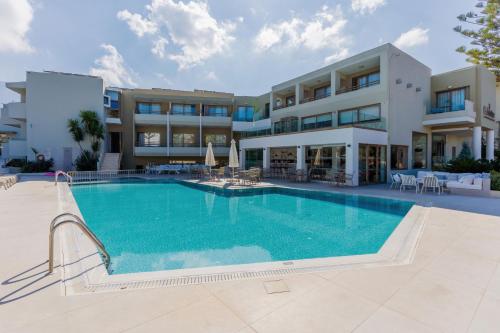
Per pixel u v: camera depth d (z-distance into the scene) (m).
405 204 9.65
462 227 5.93
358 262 4.04
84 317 2.55
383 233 6.87
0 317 2.53
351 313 2.63
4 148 27.19
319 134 16.70
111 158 24.34
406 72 17.61
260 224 7.79
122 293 3.03
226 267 3.85
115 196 12.87
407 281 3.33
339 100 19.08
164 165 24.05
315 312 2.65
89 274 3.59
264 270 3.72
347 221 8.09
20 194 11.15
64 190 12.63
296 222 8.00
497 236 5.23
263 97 28.47
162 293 3.03
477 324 2.47
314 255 5.38
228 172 22.31
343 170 15.30
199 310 2.68
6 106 26.64
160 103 27.47
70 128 23.44
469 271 3.63
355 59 17.94
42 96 23.44
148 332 2.33
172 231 7.11
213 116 27.50
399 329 2.39
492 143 19.97
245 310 2.69
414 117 18.34
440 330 2.39
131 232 7.02
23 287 3.14
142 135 27.53
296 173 17.69
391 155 16.88
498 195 10.48
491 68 23.89
